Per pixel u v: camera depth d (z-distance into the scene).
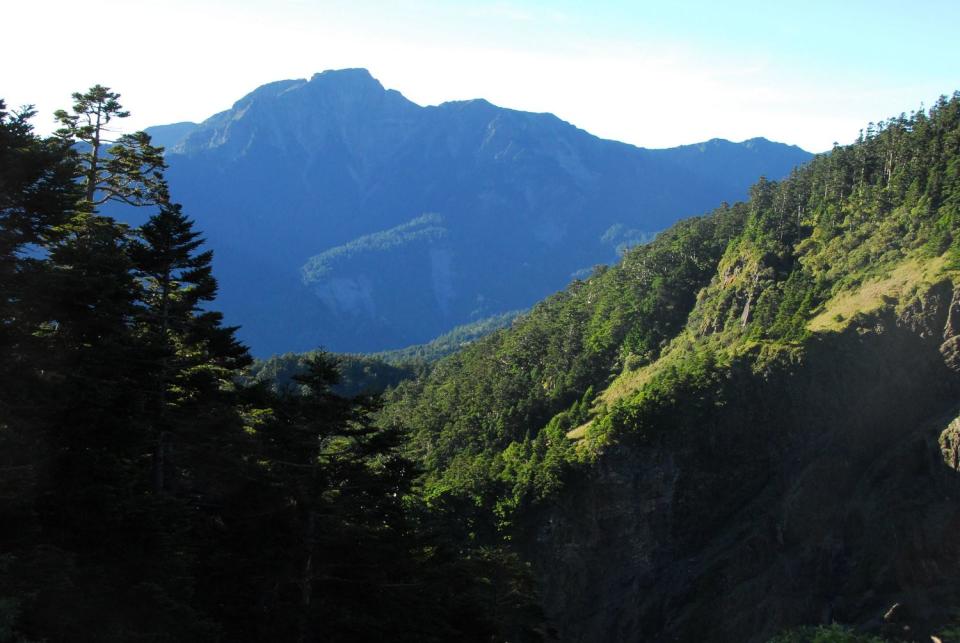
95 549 24.33
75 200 27.52
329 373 30.55
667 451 91.06
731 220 146.38
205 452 30.81
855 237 112.62
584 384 119.12
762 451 92.06
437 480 96.50
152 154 40.69
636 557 88.50
